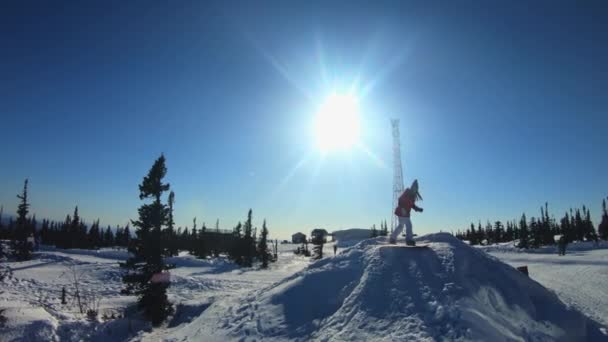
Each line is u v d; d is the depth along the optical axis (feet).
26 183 146.61
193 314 52.80
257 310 38.52
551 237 252.62
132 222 56.90
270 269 157.79
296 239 413.59
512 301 34.91
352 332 30.53
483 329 27.99
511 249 228.84
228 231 260.21
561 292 69.15
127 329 47.75
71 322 46.88
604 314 51.75
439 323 28.96
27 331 41.39
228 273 125.39
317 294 37.96
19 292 70.18
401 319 30.37
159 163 58.23
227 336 35.40
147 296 53.47
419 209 42.24
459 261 37.17
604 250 194.70
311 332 32.94
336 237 340.18
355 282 37.60
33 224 223.71
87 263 112.06
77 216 227.20
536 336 30.37
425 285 33.58
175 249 196.54
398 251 39.09
